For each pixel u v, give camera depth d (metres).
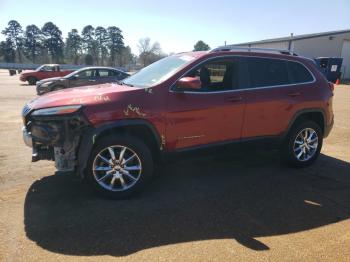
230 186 4.87
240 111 4.91
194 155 4.76
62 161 4.15
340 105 14.88
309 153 5.78
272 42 45.28
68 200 4.29
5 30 99.88
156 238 3.46
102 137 4.24
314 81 5.66
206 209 4.13
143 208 4.12
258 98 5.05
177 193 4.59
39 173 5.20
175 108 4.46
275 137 5.34
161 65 5.14
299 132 5.55
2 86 23.28
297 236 3.56
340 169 5.72
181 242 3.39
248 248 3.31
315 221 3.90
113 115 4.14
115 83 5.24
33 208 4.05
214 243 3.39
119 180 4.36
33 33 101.12
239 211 4.10
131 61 99.50
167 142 4.51
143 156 4.34
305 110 5.51
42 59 101.88
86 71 16.88
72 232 3.54
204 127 4.70
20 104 13.27
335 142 7.67
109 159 4.30
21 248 3.23
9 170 5.31
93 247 3.27
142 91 4.35
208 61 4.80
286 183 5.03
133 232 3.56
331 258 3.17
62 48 103.44
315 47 41.25
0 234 3.46
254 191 4.71
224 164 5.81
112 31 101.44
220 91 4.80
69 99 4.17
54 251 3.20
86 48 102.88
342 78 40.75
